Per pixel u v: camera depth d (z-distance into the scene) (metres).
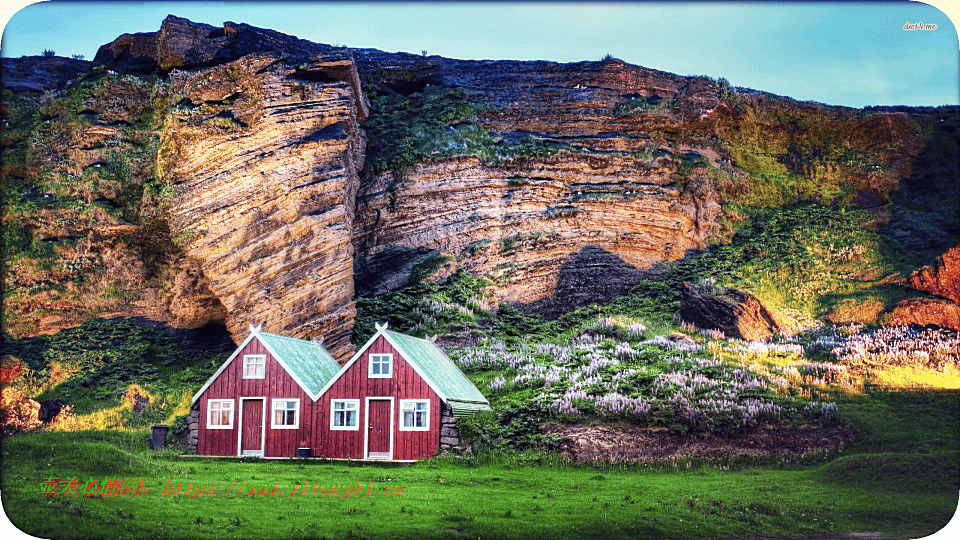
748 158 72.56
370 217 61.94
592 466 35.34
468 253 62.62
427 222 62.78
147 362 50.44
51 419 43.69
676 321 57.34
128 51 63.09
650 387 43.03
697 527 27.47
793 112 73.75
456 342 53.75
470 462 35.12
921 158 70.81
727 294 56.78
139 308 53.56
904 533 27.75
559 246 64.31
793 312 56.56
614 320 56.84
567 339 56.06
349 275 53.47
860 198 69.50
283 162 52.31
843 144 72.75
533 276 63.28
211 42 61.12
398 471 33.59
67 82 61.47
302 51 65.81
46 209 54.06
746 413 40.00
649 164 67.81
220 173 51.91
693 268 63.47
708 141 72.12
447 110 68.50
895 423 39.47
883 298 56.47
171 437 39.38
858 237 64.25
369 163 63.56
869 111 74.88
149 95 58.59
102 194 54.53
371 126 67.06
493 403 42.72
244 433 38.19
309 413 37.69
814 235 65.12
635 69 72.19
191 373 49.38
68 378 47.41
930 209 67.19
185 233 51.25
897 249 63.03
